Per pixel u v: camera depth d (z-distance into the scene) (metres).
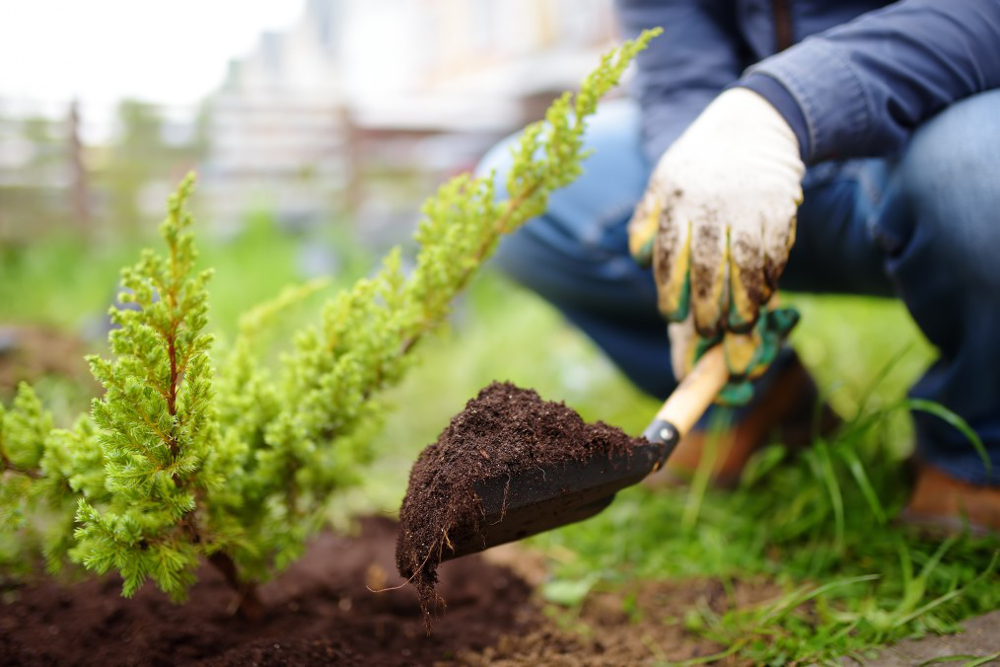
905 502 1.64
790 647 1.23
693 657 1.27
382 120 7.47
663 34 1.76
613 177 1.95
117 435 0.97
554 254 2.09
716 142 1.24
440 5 17.09
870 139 1.29
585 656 1.30
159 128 6.56
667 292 1.29
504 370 3.28
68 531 1.13
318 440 1.23
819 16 1.55
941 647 1.16
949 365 1.47
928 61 1.29
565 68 8.89
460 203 1.31
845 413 2.27
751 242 1.21
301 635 1.24
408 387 3.14
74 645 1.20
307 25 19.09
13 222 5.82
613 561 1.68
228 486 1.13
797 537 1.63
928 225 1.32
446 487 0.97
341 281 4.73
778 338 1.30
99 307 3.97
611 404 2.67
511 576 1.61
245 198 6.68
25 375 2.83
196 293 1.00
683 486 1.99
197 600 1.36
